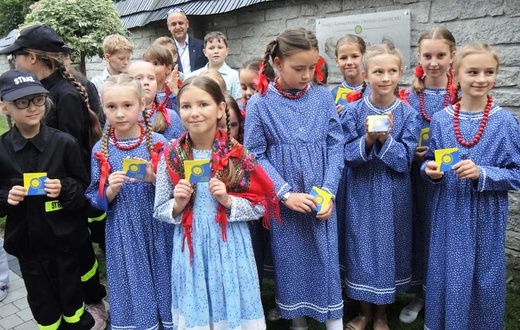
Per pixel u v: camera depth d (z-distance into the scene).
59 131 2.82
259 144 2.69
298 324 3.09
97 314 3.32
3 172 2.72
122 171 2.57
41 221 2.74
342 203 3.13
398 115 2.91
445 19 3.94
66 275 2.84
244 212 2.41
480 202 2.52
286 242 2.72
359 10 4.55
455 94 2.85
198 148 2.49
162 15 6.87
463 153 2.57
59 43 3.06
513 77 3.63
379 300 2.92
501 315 2.61
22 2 18.34
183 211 2.42
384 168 2.87
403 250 3.03
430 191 2.99
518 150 2.52
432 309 2.72
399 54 2.85
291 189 2.65
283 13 5.33
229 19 6.13
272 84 2.73
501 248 2.54
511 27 3.57
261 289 3.76
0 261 3.76
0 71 14.38
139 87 2.71
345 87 3.67
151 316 2.69
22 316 3.50
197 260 2.40
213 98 2.39
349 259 3.03
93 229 3.48
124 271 2.69
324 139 2.71
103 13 6.39
